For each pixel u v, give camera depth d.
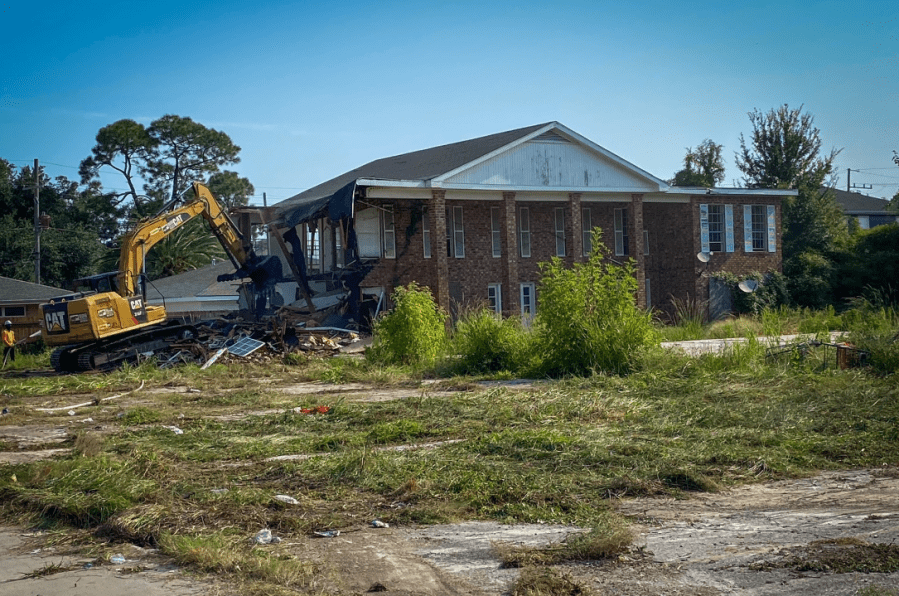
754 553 5.79
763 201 38.06
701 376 15.86
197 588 5.46
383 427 10.93
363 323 30.45
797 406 11.77
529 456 8.98
